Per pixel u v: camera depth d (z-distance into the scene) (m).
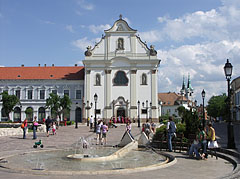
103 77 63.69
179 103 120.00
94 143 23.75
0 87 67.31
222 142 21.55
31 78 67.50
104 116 62.59
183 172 11.82
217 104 107.94
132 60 63.16
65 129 43.38
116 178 10.52
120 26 64.50
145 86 63.03
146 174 11.27
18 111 66.75
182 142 18.44
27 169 11.92
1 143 23.34
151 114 62.03
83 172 11.23
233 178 10.59
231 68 18.08
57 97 59.84
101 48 64.50
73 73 69.25
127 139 21.36
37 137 29.30
